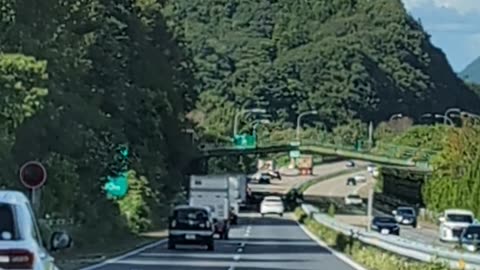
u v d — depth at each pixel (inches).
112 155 2194.9
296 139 5974.4
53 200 1744.6
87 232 1936.5
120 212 2422.5
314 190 6102.4
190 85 3422.7
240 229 3043.8
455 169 3875.5
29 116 1396.4
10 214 501.7
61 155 1768.0
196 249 1897.1
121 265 1387.8
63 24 1748.3
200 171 4402.1
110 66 2234.3
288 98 7332.7
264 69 7426.2
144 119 2802.7
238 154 4982.8
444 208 3725.4
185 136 3432.6
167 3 3344.0
